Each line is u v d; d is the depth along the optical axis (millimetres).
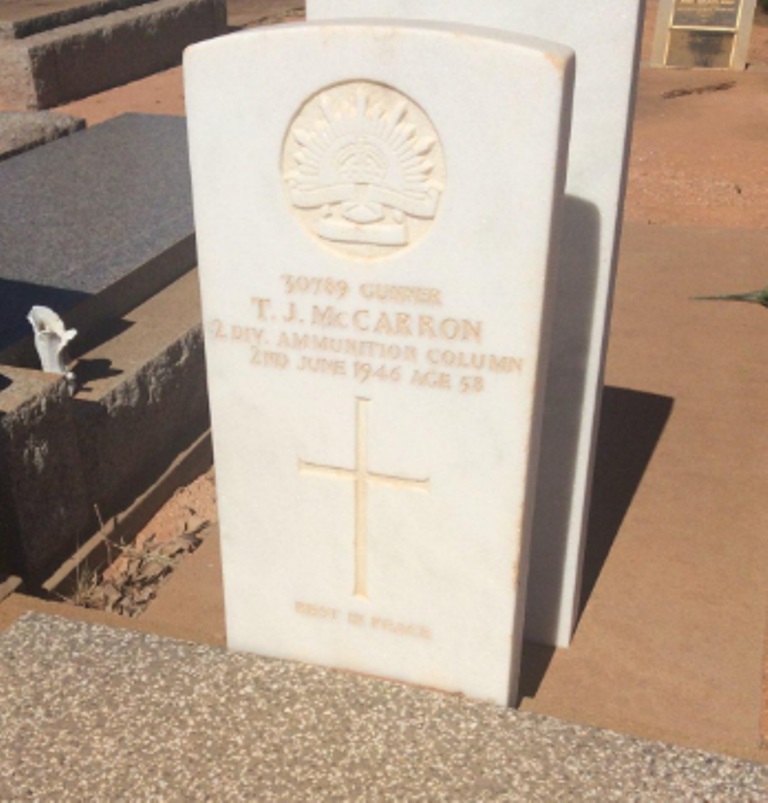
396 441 1103
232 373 1138
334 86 971
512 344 1011
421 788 1011
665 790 1006
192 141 1040
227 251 1080
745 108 4785
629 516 1653
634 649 1371
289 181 1025
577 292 1167
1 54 4609
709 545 1579
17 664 1177
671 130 4465
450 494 1105
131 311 2094
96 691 1136
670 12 5402
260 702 1124
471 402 1054
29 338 1802
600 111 1078
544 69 896
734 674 1327
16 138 3240
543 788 1010
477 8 1083
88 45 4957
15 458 1488
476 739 1074
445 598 1160
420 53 928
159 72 5488
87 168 2879
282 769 1034
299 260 1058
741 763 1040
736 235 3014
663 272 2727
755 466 1803
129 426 1810
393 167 982
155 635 1233
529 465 1066
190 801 997
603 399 2049
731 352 2262
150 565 1675
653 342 2311
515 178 945
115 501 1802
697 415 1986
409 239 1006
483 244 981
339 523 1170
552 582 1341
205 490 1925
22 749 1057
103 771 1029
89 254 2197
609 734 1082
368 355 1073
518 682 1281
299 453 1150
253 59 983
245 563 1234
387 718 1104
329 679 1163
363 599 1201
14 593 1452
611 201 1113
